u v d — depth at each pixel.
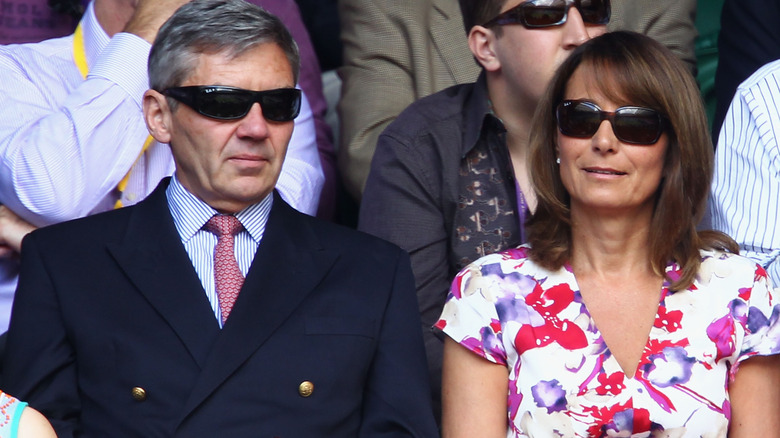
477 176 14.88
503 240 14.70
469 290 12.40
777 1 18.23
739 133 15.15
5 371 11.94
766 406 11.98
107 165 15.01
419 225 14.73
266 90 12.11
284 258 12.28
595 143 12.01
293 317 11.97
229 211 12.47
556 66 14.71
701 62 20.58
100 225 12.38
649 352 11.83
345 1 18.92
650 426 11.58
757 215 14.70
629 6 18.80
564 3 14.61
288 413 11.65
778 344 11.95
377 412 11.98
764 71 15.23
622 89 11.96
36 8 18.64
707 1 20.77
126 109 15.15
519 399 11.90
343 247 12.58
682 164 12.12
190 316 11.79
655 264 12.23
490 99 15.27
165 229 12.30
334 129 20.30
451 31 18.48
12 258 15.20
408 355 12.20
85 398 11.75
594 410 11.62
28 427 9.94
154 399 11.51
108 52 15.35
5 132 15.34
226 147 12.09
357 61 18.59
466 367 12.28
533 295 12.24
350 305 12.14
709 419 11.64
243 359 11.63
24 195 14.77
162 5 15.59
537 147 12.59
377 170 15.07
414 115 15.26
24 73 15.90
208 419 11.47
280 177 15.83
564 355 11.88
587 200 12.13
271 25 12.30
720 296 12.06
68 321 11.77
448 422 12.30
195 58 12.12
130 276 11.90
